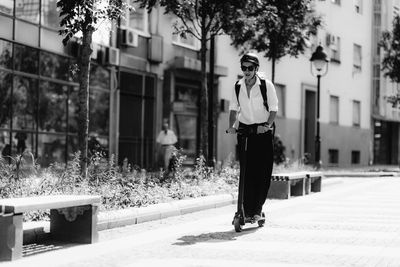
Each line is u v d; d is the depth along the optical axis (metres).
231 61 30.81
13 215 6.33
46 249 7.01
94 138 23.64
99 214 8.80
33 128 20.83
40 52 21.12
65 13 11.84
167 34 27.56
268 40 22.06
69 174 10.89
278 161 27.48
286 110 35.97
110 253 6.76
